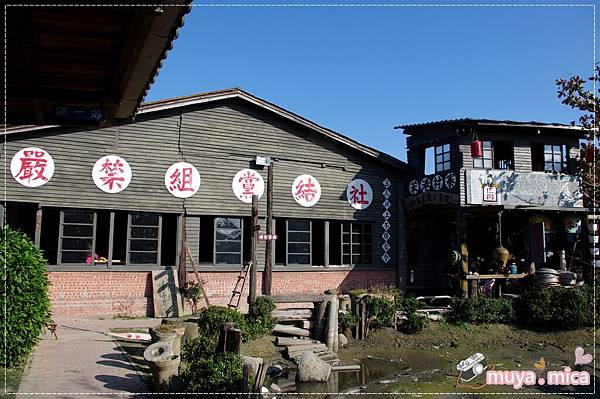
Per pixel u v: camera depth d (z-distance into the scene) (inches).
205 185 614.9
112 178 565.6
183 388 285.1
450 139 677.9
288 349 457.1
